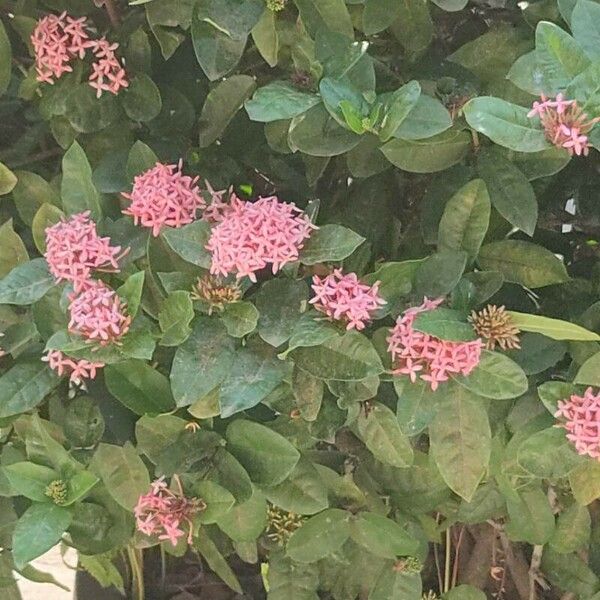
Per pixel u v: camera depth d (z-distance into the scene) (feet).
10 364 4.86
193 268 4.50
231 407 4.32
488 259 4.69
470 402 4.50
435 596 5.58
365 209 4.86
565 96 4.09
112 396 4.88
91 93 4.84
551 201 4.95
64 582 6.55
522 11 4.67
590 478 4.68
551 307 4.81
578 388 4.49
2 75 4.85
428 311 4.33
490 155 4.52
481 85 4.66
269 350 4.42
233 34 4.34
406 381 4.46
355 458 5.13
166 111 4.94
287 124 4.68
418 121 4.30
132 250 4.59
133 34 4.82
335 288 4.32
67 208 4.67
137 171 4.69
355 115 4.26
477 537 5.71
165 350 4.75
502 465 4.75
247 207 4.37
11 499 5.13
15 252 4.79
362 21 4.57
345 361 4.38
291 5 4.57
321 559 5.25
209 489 4.71
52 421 4.99
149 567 5.99
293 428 4.79
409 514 5.19
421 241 4.89
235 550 5.40
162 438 4.75
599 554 5.20
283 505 4.87
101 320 4.31
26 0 4.87
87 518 4.99
